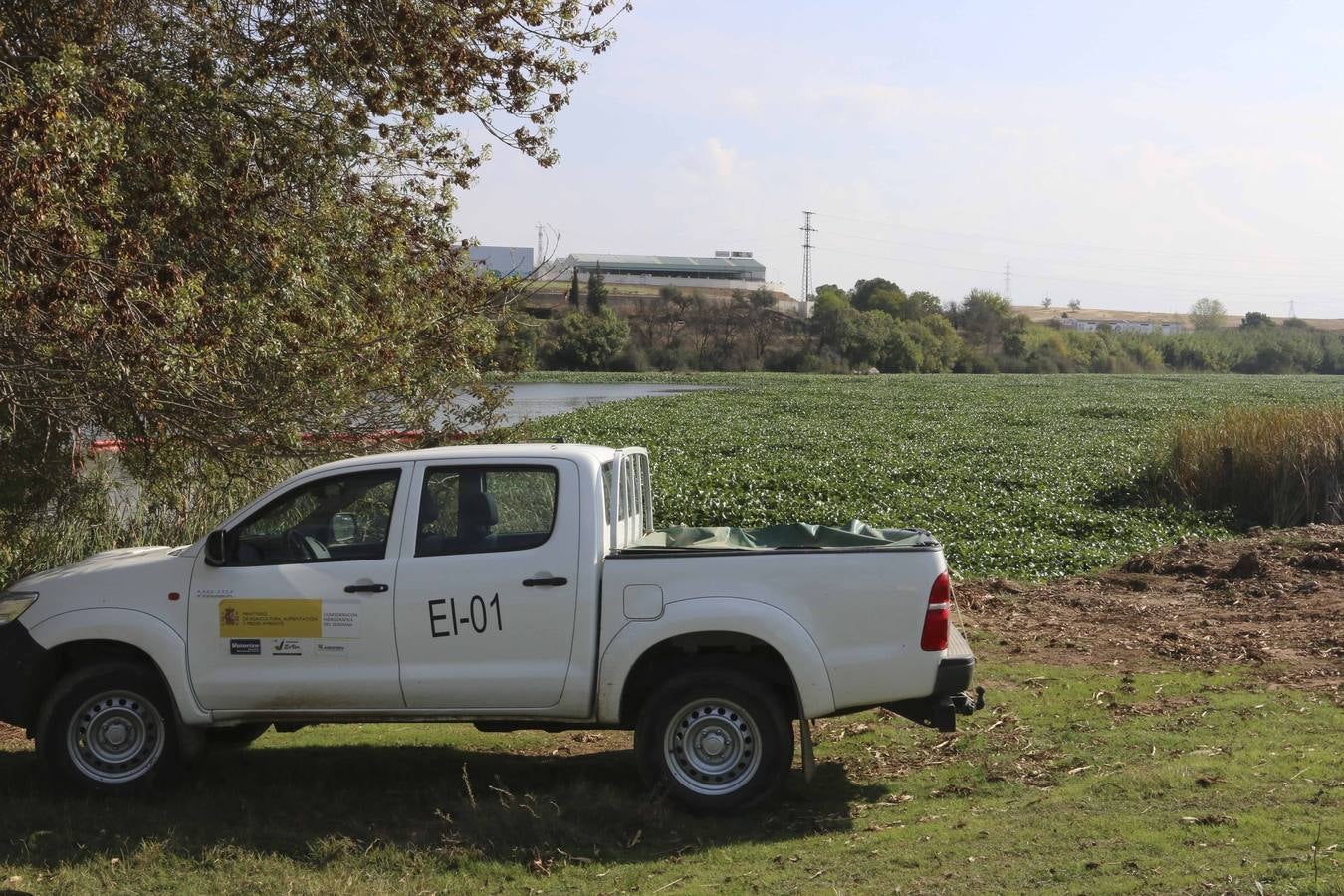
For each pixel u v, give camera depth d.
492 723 6.63
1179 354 139.75
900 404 58.38
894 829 5.96
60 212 7.48
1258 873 4.86
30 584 6.89
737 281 158.12
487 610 6.45
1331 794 5.87
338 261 11.63
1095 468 27.12
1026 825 5.80
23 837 6.07
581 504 6.49
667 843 5.98
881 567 6.29
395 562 6.57
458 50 11.38
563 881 5.49
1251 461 19.84
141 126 10.01
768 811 6.40
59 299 7.52
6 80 8.75
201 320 9.03
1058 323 175.38
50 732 6.67
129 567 6.81
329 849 5.86
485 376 14.11
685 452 32.28
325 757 7.68
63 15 9.80
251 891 5.39
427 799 6.75
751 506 20.56
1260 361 140.00
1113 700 8.38
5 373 8.27
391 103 11.53
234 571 6.67
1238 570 13.42
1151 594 12.93
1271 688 8.57
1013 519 19.41
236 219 10.14
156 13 10.98
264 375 9.97
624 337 103.19
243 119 11.14
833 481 24.48
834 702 6.26
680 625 6.27
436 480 6.69
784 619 6.24
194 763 6.97
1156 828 5.58
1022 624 11.48
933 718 6.36
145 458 10.29
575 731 8.34
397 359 11.43
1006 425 44.38
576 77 12.08
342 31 10.75
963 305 146.62
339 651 6.54
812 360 111.38
